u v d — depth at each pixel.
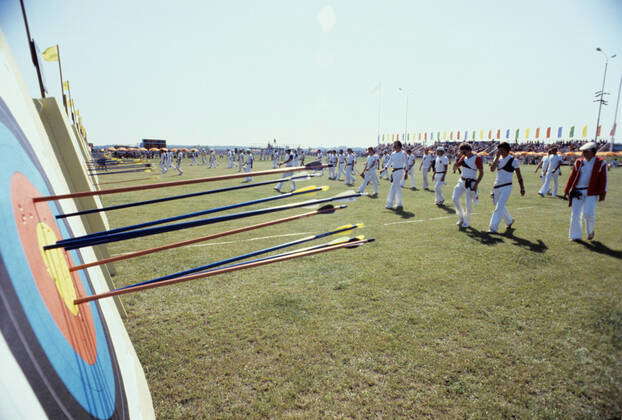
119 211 10.10
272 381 2.64
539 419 2.24
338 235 6.84
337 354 2.95
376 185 12.34
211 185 16.95
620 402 2.36
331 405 2.39
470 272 4.75
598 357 2.87
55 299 1.22
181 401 2.45
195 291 4.26
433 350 3.00
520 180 6.68
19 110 1.59
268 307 3.81
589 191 6.04
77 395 1.09
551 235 6.68
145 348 3.08
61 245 1.25
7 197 1.09
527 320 3.48
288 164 14.59
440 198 10.43
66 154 4.21
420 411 2.33
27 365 0.87
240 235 7.05
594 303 3.80
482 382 2.60
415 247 5.94
